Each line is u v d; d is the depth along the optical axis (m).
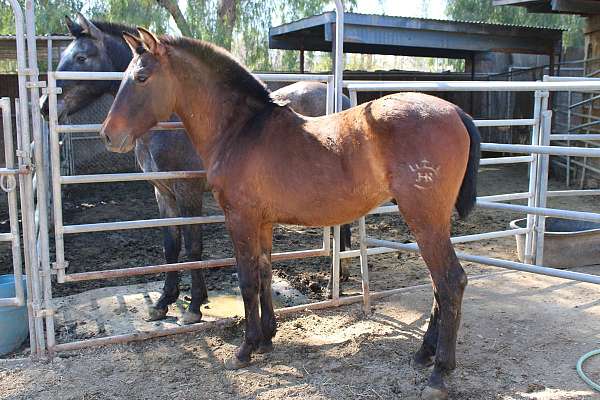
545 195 4.82
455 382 2.95
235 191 3.01
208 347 3.51
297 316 3.98
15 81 10.47
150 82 3.02
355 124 2.74
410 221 2.68
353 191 2.76
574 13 9.46
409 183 2.61
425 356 3.12
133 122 3.03
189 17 12.06
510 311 3.94
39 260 3.46
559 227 5.64
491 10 18.89
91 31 4.23
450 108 2.73
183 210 3.89
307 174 2.82
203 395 2.92
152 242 6.20
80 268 5.19
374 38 9.22
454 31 9.75
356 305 4.18
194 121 3.20
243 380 3.07
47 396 2.92
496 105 13.49
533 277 4.71
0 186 3.20
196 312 3.89
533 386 2.88
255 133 3.00
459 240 4.46
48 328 3.38
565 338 3.46
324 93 4.79
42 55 9.86
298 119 3.02
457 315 2.72
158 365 3.27
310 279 4.90
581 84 3.26
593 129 9.71
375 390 2.91
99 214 7.62
